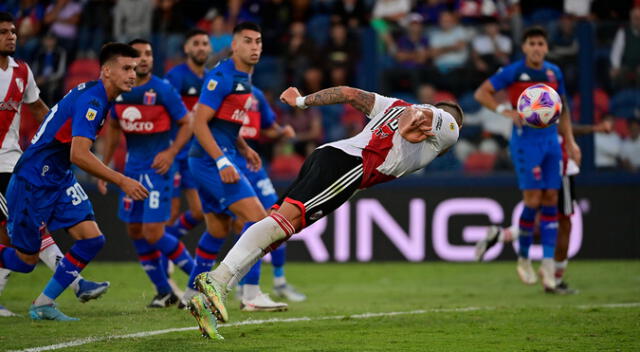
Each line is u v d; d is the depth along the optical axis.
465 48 43.38
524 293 30.61
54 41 43.22
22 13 43.88
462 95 43.22
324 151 18.77
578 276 35.81
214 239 24.39
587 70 42.03
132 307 24.86
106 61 20.25
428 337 19.20
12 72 23.45
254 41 23.52
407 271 38.25
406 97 43.50
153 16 46.28
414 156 18.89
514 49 43.19
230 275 17.91
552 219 30.08
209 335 17.92
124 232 40.28
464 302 27.69
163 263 27.84
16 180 20.70
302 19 46.47
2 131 23.47
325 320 22.12
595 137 41.56
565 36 42.22
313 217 18.39
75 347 17.20
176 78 29.88
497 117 42.41
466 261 41.00
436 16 47.56
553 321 22.14
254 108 28.72
